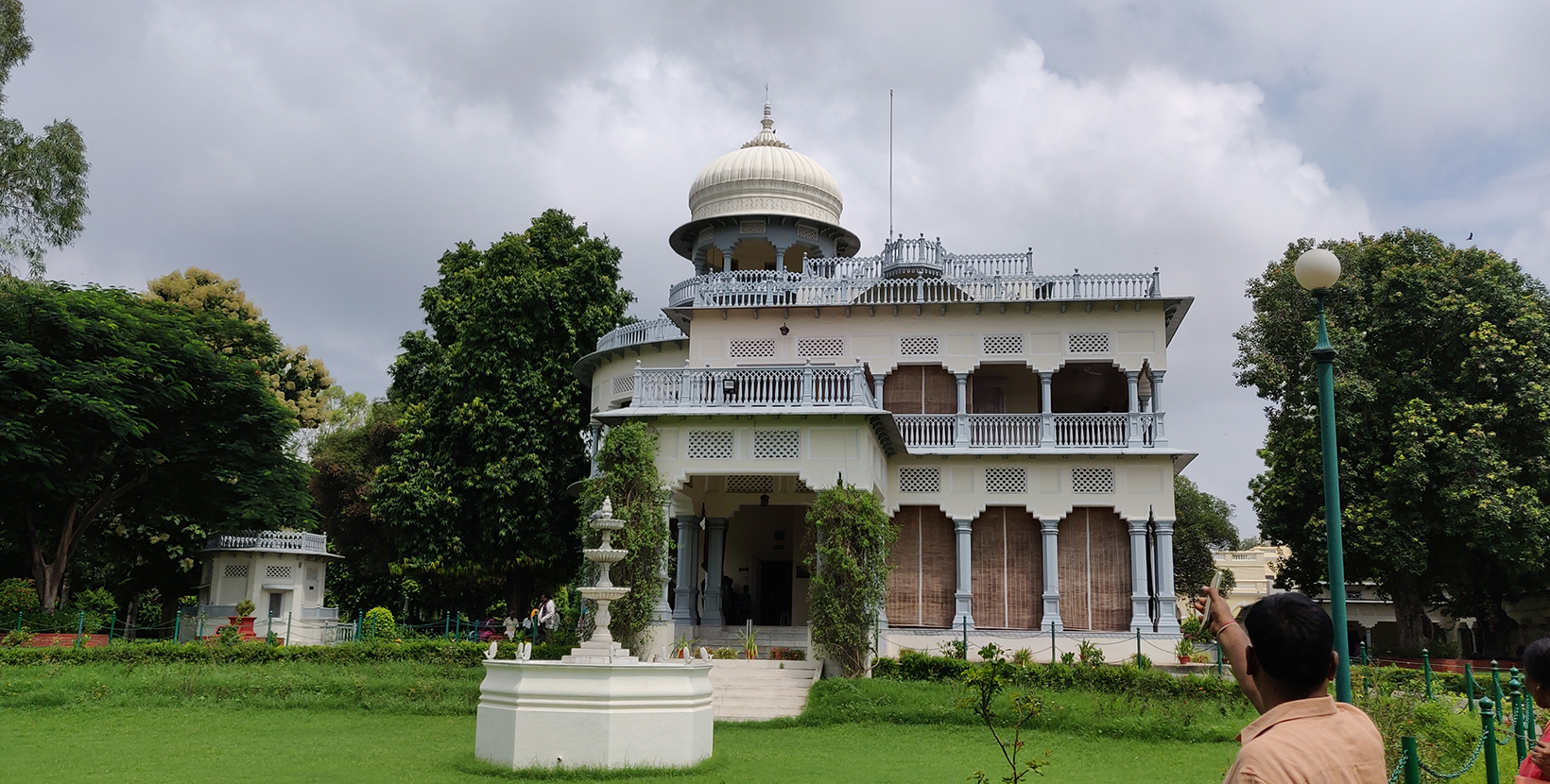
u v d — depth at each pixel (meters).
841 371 24.03
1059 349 28.81
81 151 30.48
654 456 23.52
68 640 26.92
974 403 31.22
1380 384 30.84
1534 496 28.23
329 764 13.97
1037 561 27.97
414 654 25.05
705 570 29.34
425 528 32.88
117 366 30.33
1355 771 3.27
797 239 34.69
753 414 23.39
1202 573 51.25
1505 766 10.97
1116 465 27.64
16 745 15.51
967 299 29.02
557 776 12.95
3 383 28.20
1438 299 30.53
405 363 37.53
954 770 14.41
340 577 44.72
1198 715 18.56
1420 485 28.91
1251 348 33.03
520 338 33.97
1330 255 10.54
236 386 33.62
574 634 24.22
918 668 21.94
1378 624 47.19
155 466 33.69
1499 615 32.16
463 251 39.00
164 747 15.40
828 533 22.53
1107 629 27.28
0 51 29.33
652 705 13.59
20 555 35.91
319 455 44.84
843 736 18.09
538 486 32.75
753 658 23.41
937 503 28.05
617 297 37.91
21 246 29.67
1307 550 31.86
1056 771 14.58
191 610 37.69
